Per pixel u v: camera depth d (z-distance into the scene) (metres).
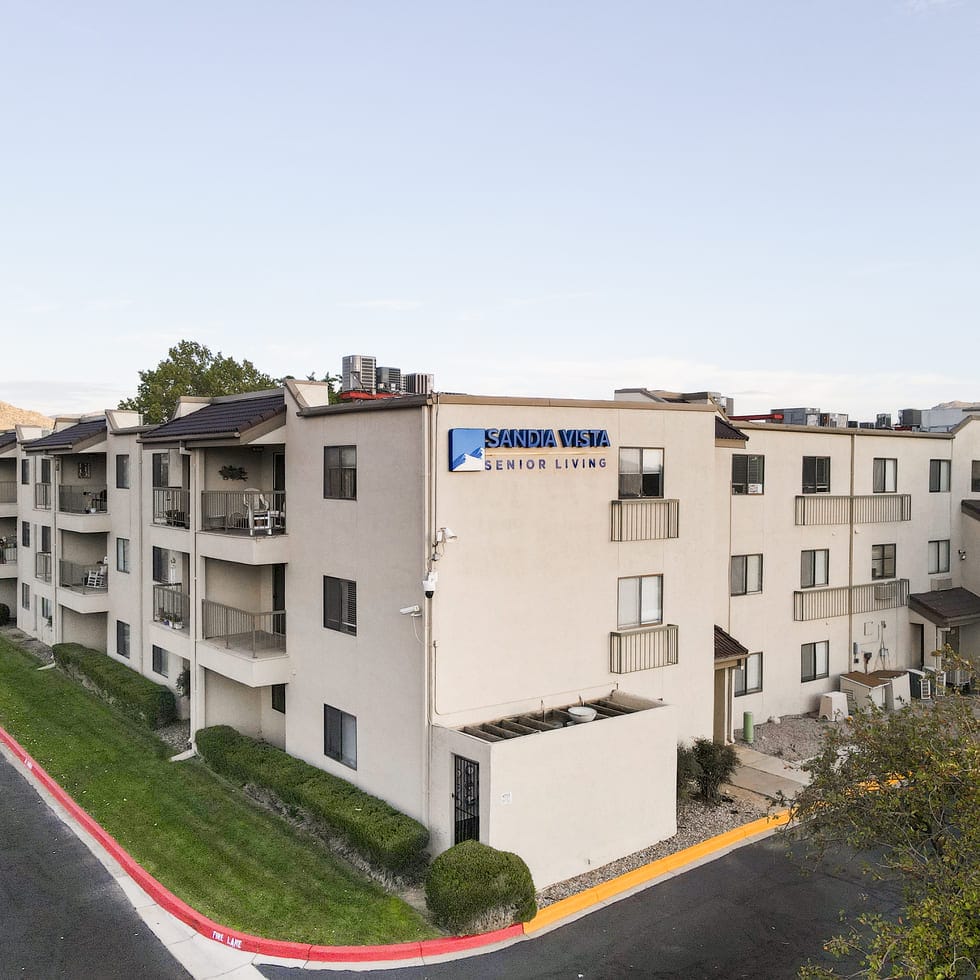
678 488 20.59
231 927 13.95
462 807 15.66
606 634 19.19
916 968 8.61
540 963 13.15
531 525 17.75
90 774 20.98
